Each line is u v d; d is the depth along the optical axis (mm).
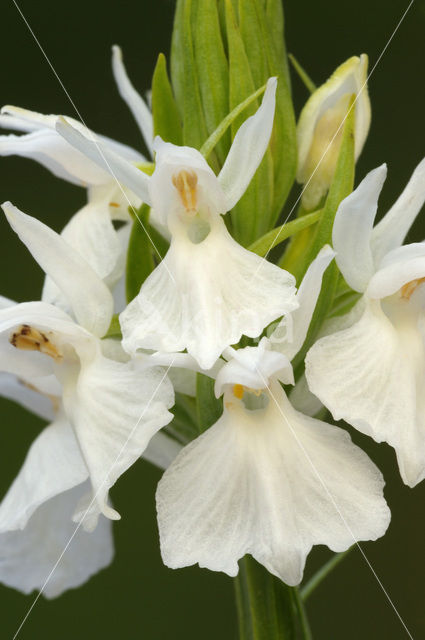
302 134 128
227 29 123
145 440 117
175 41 129
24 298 176
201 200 120
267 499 117
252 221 125
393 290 120
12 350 124
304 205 129
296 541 116
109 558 139
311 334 122
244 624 128
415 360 119
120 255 129
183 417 126
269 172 124
